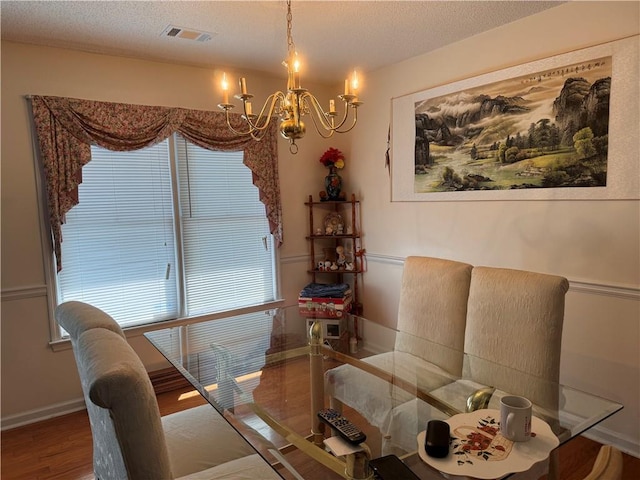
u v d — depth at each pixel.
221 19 2.36
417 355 2.17
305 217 3.85
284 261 3.75
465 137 2.86
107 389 0.96
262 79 3.49
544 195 2.47
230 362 2.13
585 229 2.32
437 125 3.02
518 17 2.47
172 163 3.17
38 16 2.24
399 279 3.45
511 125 2.60
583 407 1.54
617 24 2.12
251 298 3.62
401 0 2.19
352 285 3.91
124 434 1.00
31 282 2.67
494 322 1.90
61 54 2.70
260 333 2.56
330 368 2.05
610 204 2.22
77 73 2.76
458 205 2.95
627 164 2.14
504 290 1.87
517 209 2.61
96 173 2.88
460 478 1.07
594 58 2.21
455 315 2.12
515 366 1.81
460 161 2.90
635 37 2.07
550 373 1.71
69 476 2.17
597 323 2.30
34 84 2.62
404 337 2.30
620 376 2.23
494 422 1.32
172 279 3.23
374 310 3.72
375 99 3.51
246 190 3.53
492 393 1.68
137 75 2.97
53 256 2.74
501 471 1.08
